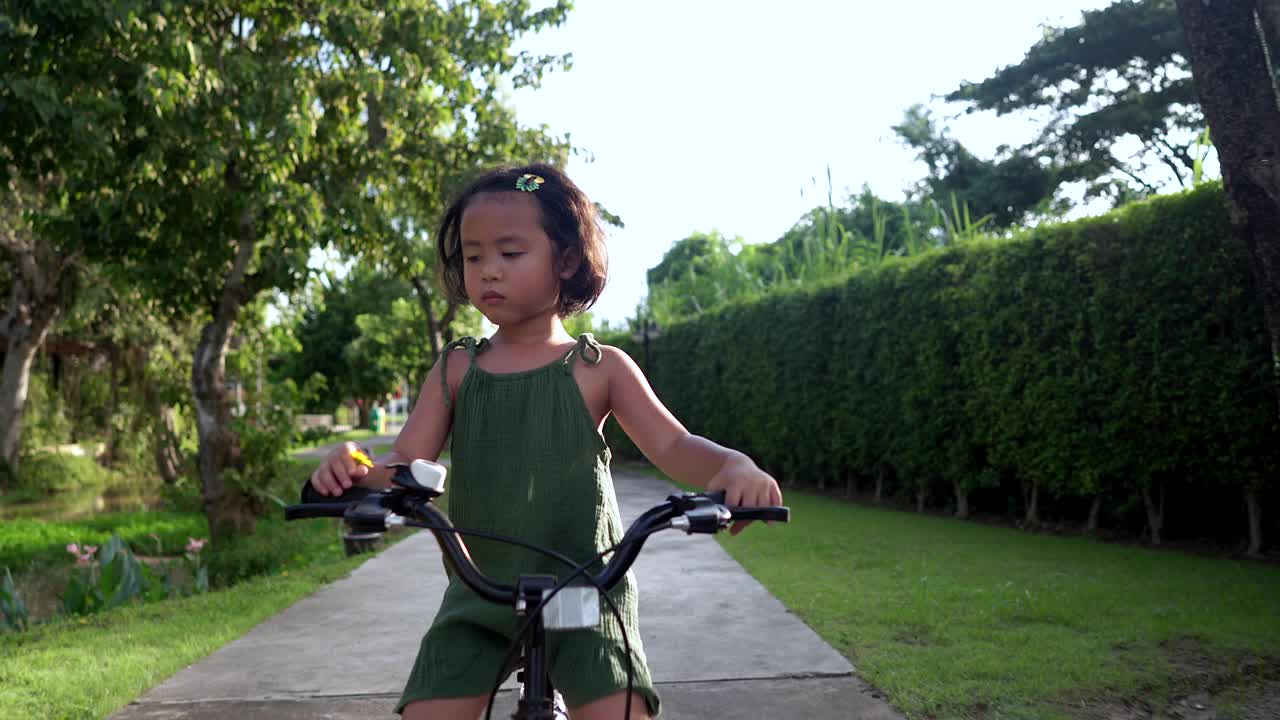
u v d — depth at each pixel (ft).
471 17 35.06
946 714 11.70
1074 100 79.92
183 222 29.99
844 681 13.29
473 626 5.37
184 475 54.65
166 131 25.99
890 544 26.71
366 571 23.82
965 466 33.63
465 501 5.67
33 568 30.78
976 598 18.25
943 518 34.78
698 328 62.13
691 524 4.57
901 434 37.68
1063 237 28.66
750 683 13.24
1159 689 12.47
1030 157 81.97
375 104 33.91
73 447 68.90
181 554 35.01
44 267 57.67
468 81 34.37
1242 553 24.39
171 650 15.40
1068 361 28.48
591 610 4.42
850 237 51.11
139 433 65.26
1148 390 25.99
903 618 16.56
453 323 58.03
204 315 40.55
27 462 61.72
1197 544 26.14
